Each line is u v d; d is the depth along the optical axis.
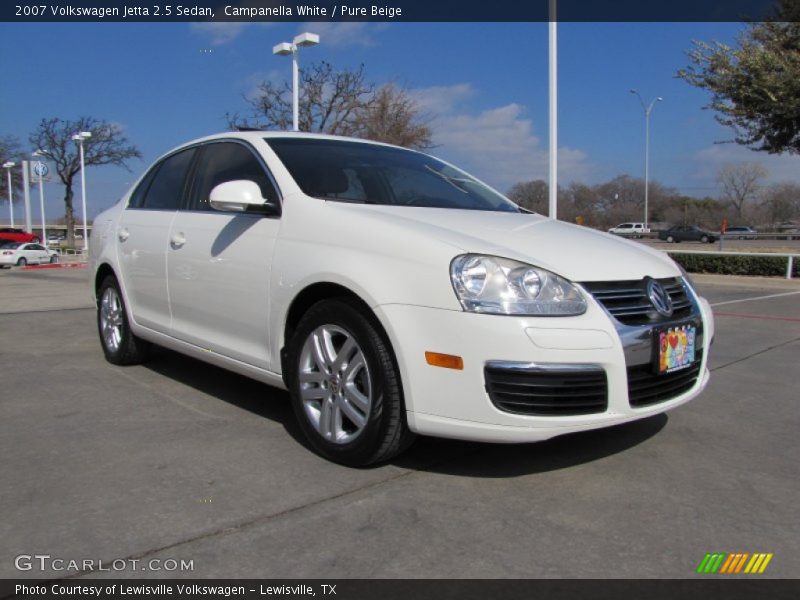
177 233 4.20
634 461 3.30
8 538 2.45
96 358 5.56
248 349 3.65
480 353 2.68
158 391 4.47
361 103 27.72
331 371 3.16
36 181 47.41
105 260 5.09
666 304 3.06
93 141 55.16
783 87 13.26
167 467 3.13
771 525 2.65
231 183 3.46
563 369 2.67
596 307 2.80
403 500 2.81
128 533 2.50
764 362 5.81
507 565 2.32
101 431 3.64
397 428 2.92
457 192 4.20
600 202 78.38
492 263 2.77
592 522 2.64
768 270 15.35
